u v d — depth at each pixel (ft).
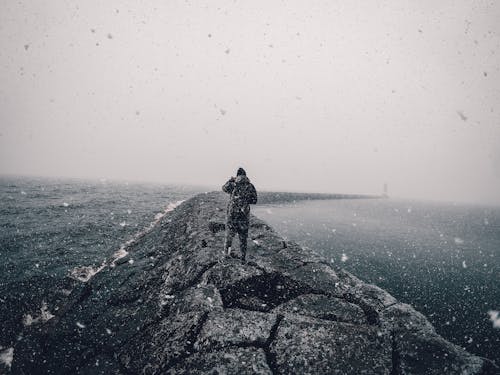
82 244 36.50
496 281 30.60
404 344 10.11
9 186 152.46
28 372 12.43
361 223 78.23
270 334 10.61
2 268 26.58
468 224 114.42
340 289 15.29
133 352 11.05
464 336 18.47
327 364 9.18
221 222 28.58
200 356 9.58
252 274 15.11
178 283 16.19
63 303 19.97
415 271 32.53
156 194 149.07
